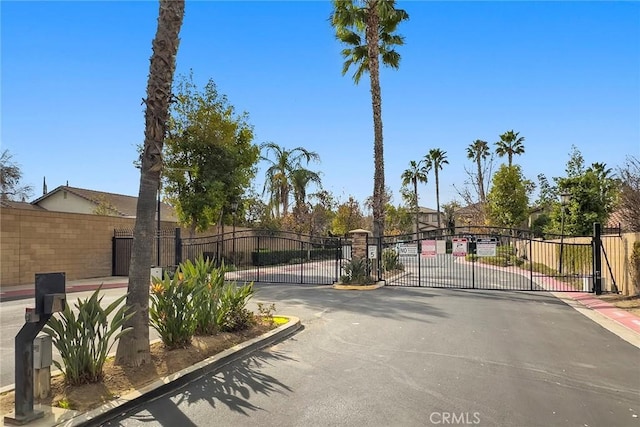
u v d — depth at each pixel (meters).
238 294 9.45
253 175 29.38
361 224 50.03
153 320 7.62
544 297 16.48
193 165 26.17
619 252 17.14
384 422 5.18
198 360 7.27
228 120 27.08
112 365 6.52
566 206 27.81
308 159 38.84
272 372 7.09
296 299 15.56
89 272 23.53
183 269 9.16
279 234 37.88
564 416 5.39
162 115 6.96
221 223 30.03
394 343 9.09
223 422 5.17
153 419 5.24
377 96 22.75
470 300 15.40
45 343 5.44
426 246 19.97
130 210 43.12
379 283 20.16
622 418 5.34
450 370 7.23
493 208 37.09
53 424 4.85
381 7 22.34
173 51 7.02
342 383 6.56
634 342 9.38
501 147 54.78
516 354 8.27
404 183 76.94
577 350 8.65
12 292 17.67
